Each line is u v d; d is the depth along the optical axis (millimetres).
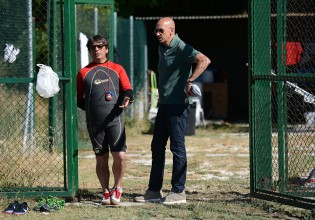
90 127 31047
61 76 31891
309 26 32531
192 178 38875
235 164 44156
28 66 35562
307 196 30500
